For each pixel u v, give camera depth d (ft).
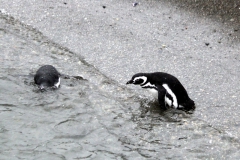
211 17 46.73
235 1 47.52
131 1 51.83
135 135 30.55
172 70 38.70
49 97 34.68
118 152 28.68
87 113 33.04
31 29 46.19
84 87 36.35
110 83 36.96
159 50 41.93
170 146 29.30
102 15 48.62
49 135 30.35
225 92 35.29
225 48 41.81
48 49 42.52
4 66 38.93
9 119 31.91
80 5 51.08
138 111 33.35
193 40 43.34
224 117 32.09
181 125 31.45
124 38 44.14
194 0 49.73
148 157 28.14
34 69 38.86
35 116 32.40
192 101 33.37
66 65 39.86
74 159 27.89
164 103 33.01
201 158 27.96
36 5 51.08
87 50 42.22
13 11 49.83
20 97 34.55
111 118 32.50
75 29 46.03
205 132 30.50
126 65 39.58
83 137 30.27
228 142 29.35
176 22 46.62
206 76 37.70
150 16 48.14
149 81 34.17
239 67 38.88
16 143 29.30
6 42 43.45
